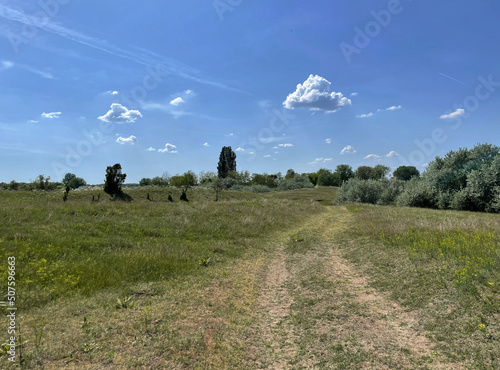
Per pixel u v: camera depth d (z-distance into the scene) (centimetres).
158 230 1144
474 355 347
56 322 421
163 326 437
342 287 635
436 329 418
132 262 720
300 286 664
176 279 662
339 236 1209
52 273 602
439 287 538
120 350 369
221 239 1145
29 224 984
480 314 422
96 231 1005
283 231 1417
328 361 375
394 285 601
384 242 947
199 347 392
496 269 544
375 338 420
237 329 458
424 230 1035
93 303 496
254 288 648
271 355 397
